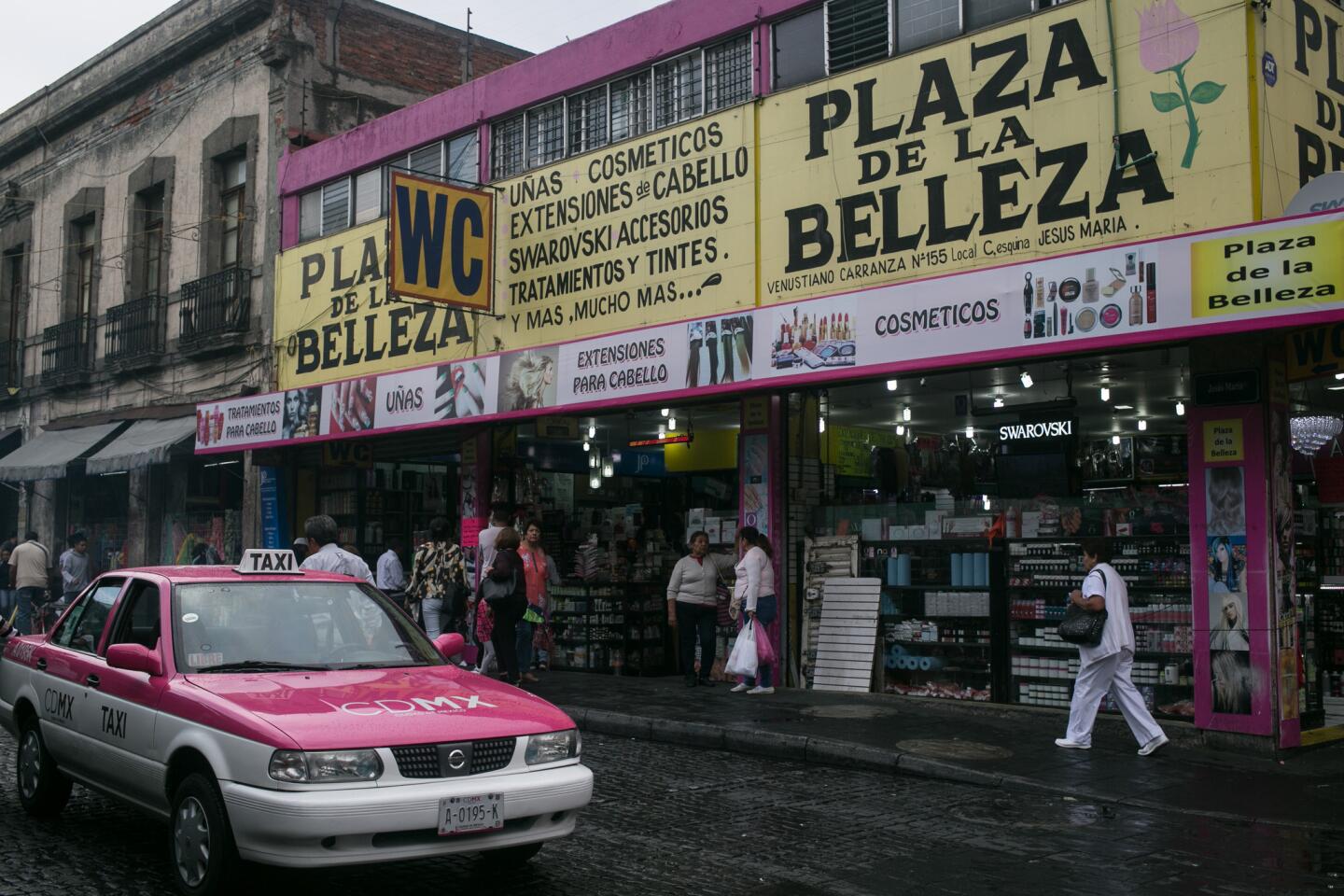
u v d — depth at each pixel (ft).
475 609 49.37
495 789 17.47
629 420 51.62
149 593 21.77
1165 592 35.70
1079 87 34.47
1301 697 33.32
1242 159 31.19
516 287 51.16
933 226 37.47
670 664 50.55
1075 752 30.94
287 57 65.10
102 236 79.05
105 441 73.05
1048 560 38.22
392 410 52.13
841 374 36.22
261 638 20.74
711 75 44.80
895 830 23.76
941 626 40.60
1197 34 32.22
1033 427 44.83
